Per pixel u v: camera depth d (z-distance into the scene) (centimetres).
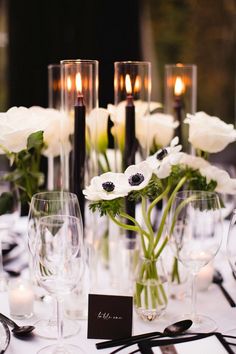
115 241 149
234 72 380
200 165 137
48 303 136
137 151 144
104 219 160
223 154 346
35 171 153
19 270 151
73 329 125
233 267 124
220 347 117
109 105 146
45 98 346
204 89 383
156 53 369
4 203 141
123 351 117
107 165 150
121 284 142
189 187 138
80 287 130
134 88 143
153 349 116
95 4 345
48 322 128
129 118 143
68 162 144
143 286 128
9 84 344
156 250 141
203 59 378
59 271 114
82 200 143
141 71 143
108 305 122
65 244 114
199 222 125
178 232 126
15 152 134
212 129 139
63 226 114
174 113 161
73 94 141
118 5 348
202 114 144
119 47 353
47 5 337
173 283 139
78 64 140
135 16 350
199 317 129
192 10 367
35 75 343
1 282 144
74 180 142
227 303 137
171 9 366
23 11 334
